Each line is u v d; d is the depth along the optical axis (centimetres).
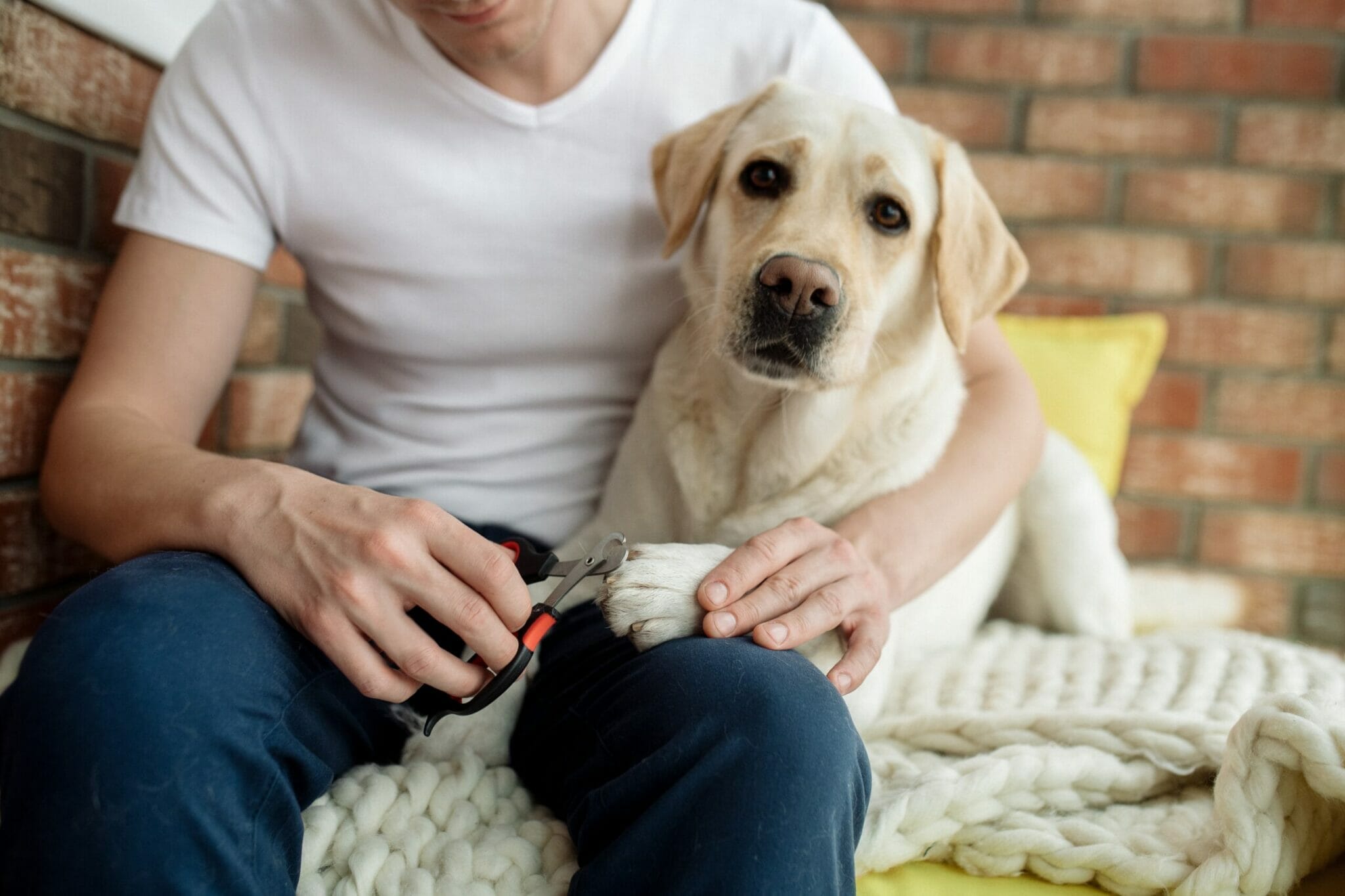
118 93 137
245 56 113
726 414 117
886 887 91
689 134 119
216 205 112
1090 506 164
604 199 118
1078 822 95
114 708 66
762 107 121
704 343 117
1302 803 91
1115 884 91
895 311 119
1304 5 239
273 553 79
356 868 81
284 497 82
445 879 81
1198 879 87
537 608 84
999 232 127
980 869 94
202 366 110
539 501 122
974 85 249
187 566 78
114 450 92
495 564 78
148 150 115
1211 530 249
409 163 113
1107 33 245
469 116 113
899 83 251
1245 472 248
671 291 125
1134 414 251
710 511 118
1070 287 249
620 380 127
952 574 144
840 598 88
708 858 70
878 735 115
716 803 71
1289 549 247
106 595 72
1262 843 87
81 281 129
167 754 65
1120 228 248
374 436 122
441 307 117
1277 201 243
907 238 118
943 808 94
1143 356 216
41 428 122
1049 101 247
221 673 71
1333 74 240
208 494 83
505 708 102
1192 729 105
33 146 119
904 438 117
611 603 89
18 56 115
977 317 125
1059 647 142
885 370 118
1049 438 171
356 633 77
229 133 112
